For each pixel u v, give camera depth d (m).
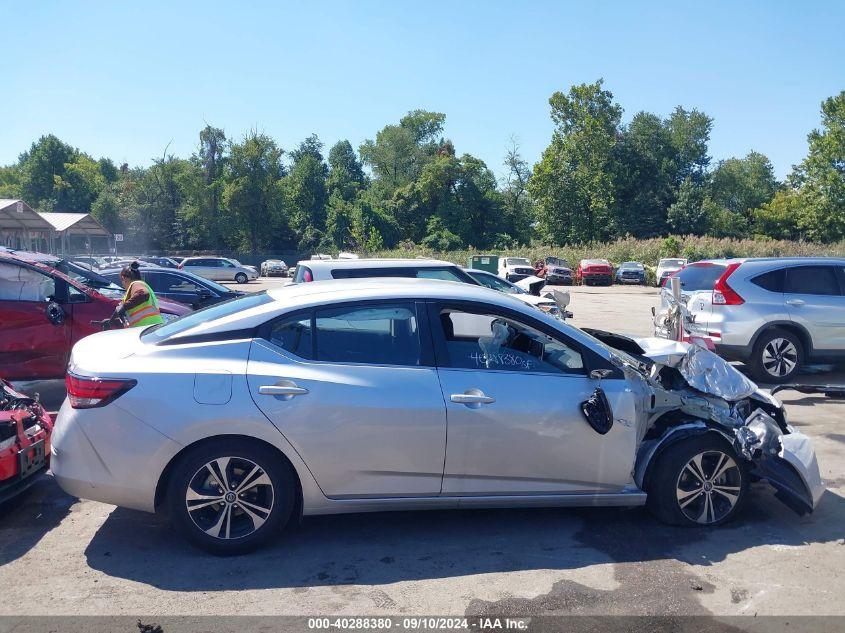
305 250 71.00
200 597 3.51
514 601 3.49
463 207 78.12
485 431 4.02
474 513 4.64
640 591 3.61
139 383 3.84
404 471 3.99
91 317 7.63
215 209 68.19
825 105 56.75
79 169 83.62
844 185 55.94
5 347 7.27
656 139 75.44
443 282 4.69
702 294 9.09
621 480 4.25
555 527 4.42
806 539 4.27
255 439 3.88
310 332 4.08
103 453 3.82
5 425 4.37
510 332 4.34
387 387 3.96
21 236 29.38
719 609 3.44
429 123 103.44
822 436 6.53
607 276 39.75
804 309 8.65
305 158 78.19
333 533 4.29
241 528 3.97
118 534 4.29
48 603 3.44
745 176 88.81
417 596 3.54
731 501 4.43
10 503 4.82
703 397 4.62
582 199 64.62
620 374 4.29
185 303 12.97
